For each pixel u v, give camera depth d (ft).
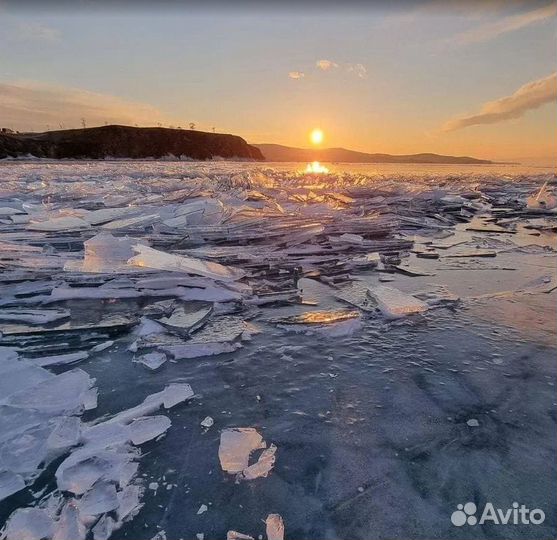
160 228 30.53
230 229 31.01
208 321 16.85
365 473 8.71
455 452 9.32
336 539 7.25
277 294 20.38
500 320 17.22
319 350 14.53
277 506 7.91
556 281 23.09
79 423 10.30
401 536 7.31
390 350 14.44
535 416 10.62
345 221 37.91
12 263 22.17
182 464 8.98
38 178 79.30
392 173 140.87
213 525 7.52
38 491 8.24
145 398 11.54
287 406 11.13
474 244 34.65
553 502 7.98
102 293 19.35
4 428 10.04
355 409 10.96
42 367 13.10
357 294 20.65
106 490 8.23
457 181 95.30
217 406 11.14
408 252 31.04
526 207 57.16
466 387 12.01
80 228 30.45
